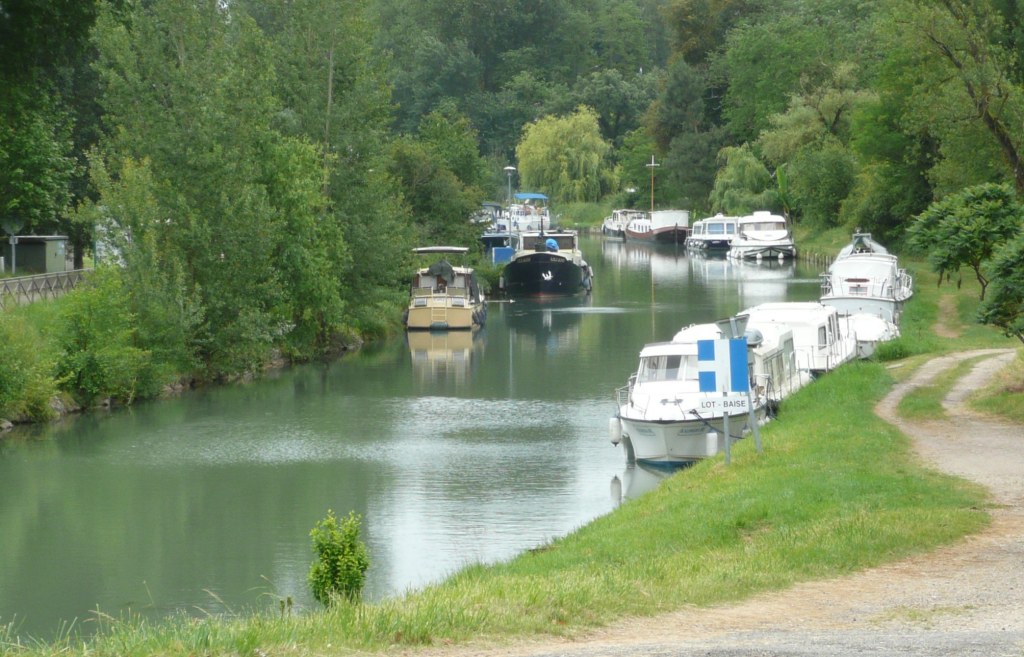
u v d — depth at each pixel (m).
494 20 183.62
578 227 148.12
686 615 12.46
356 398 43.50
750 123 131.75
